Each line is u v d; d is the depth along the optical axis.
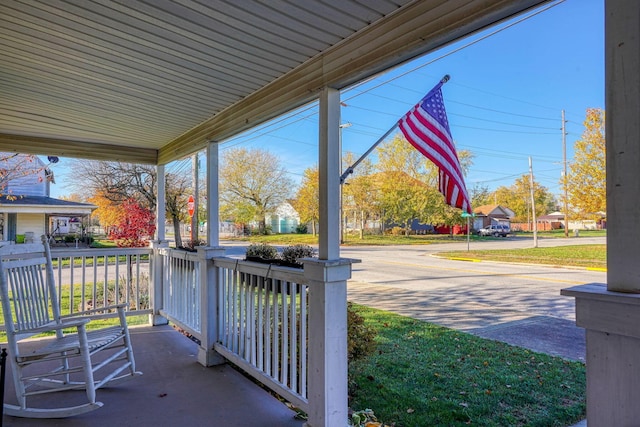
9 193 9.93
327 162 2.07
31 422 2.29
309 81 2.23
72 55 2.20
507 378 2.98
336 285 2.03
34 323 2.62
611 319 1.09
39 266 2.76
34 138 4.07
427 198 19.42
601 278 8.31
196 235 9.79
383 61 1.76
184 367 3.19
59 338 2.74
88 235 17.12
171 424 2.27
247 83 2.60
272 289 2.57
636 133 1.05
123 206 9.53
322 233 2.06
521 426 2.28
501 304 5.79
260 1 1.65
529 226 30.70
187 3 1.68
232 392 2.71
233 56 2.19
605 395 1.11
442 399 2.64
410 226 25.11
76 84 2.63
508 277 8.58
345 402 2.06
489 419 2.37
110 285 6.59
